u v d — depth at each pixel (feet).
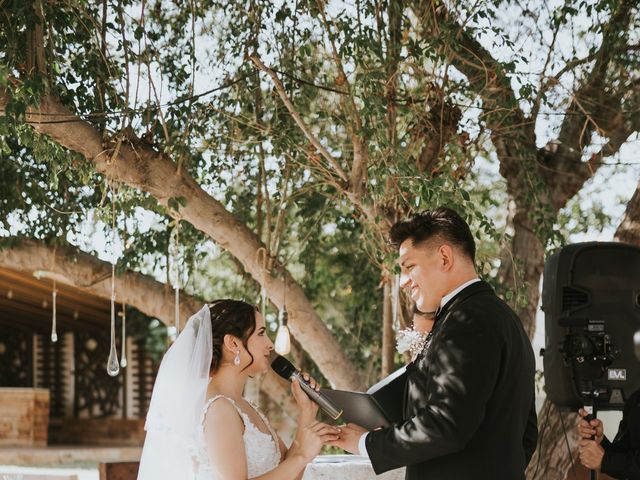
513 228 22.93
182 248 27.17
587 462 11.51
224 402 9.52
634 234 19.39
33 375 67.15
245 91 22.72
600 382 11.66
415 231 9.59
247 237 22.48
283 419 51.88
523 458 9.41
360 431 9.71
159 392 9.72
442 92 20.20
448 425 8.71
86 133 19.11
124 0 20.80
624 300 11.83
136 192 21.25
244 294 30.30
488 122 20.86
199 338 9.69
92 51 20.39
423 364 9.43
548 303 12.04
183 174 20.97
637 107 21.72
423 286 9.57
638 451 11.22
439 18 20.57
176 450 9.50
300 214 26.68
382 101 18.65
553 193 23.36
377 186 19.13
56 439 64.69
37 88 16.63
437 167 20.76
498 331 9.04
